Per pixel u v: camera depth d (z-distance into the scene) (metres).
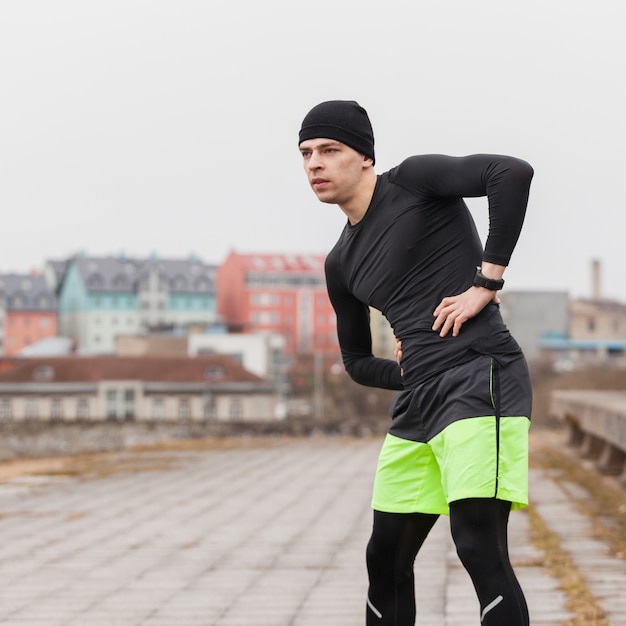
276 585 6.56
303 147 3.49
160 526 9.52
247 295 143.50
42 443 64.88
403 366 3.49
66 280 153.50
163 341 109.31
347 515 10.14
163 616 5.67
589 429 14.66
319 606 5.86
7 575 7.06
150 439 64.00
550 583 6.31
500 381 3.30
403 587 3.61
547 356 108.44
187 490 12.80
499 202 3.27
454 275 3.40
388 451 3.52
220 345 107.56
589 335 131.00
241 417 91.62
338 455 18.91
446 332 3.34
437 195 3.39
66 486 13.52
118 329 148.38
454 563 7.20
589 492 11.77
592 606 5.51
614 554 7.44
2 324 147.75
